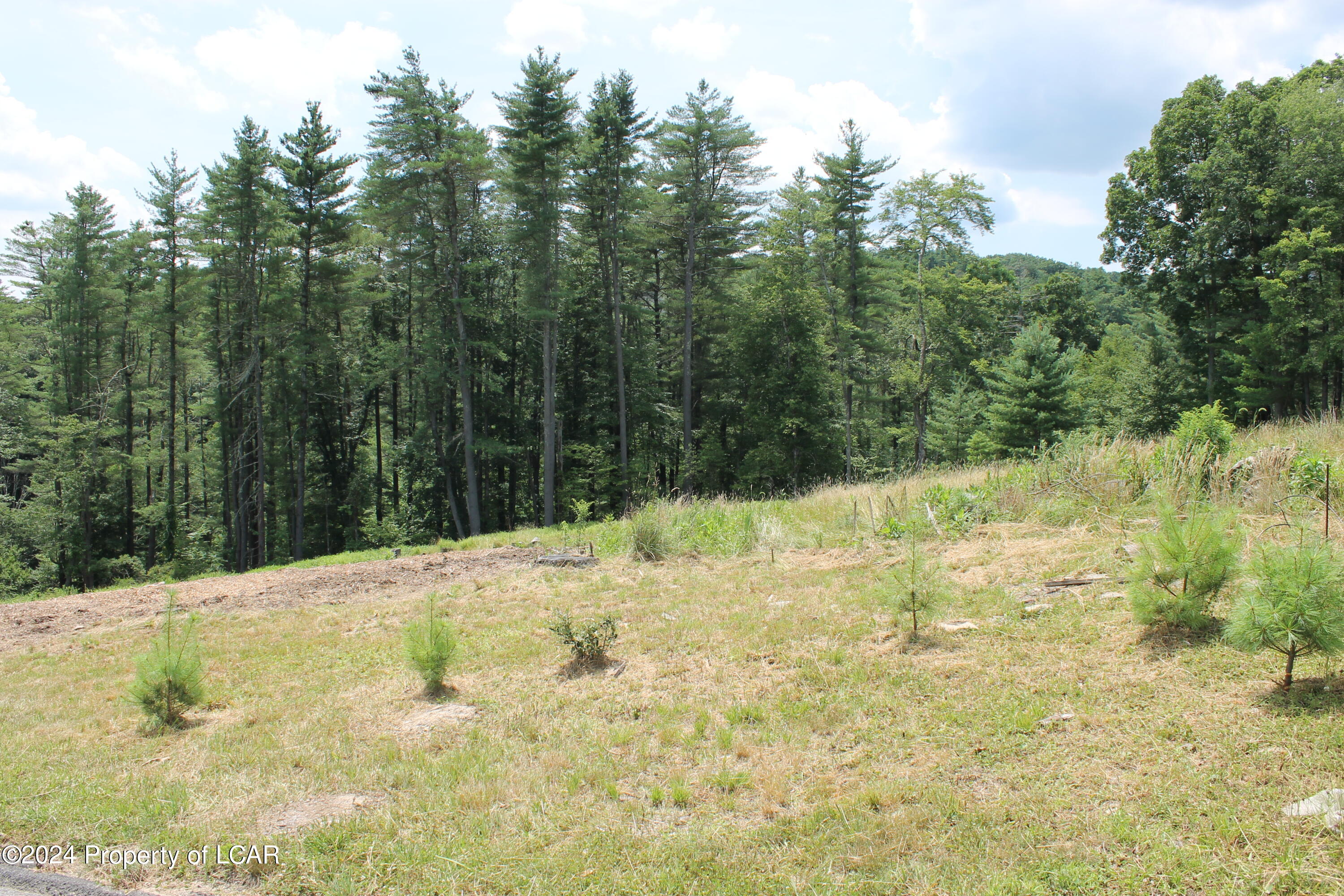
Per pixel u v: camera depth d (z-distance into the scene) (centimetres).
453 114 2534
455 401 3338
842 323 3097
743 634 675
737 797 408
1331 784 328
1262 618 405
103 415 3150
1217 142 2408
